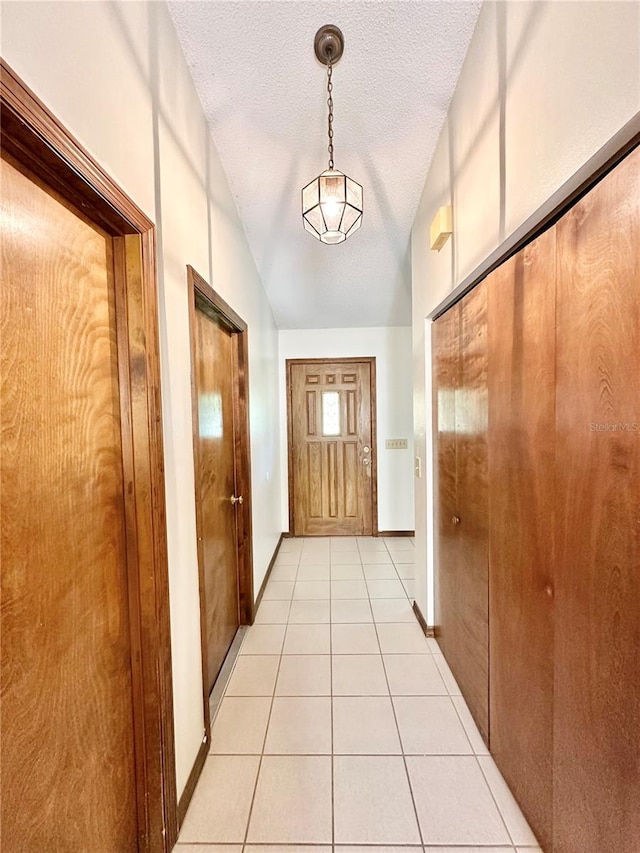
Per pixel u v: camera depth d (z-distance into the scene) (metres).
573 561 1.01
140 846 1.20
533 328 1.18
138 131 1.12
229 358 2.39
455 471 1.91
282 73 1.59
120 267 1.12
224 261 2.05
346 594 2.94
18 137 0.71
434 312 2.12
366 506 4.34
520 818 1.29
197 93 1.63
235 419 2.47
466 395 1.74
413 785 1.42
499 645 1.45
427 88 1.68
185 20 1.38
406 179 2.20
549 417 1.11
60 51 0.78
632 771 0.83
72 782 0.92
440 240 1.88
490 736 1.54
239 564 2.51
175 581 1.33
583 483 0.97
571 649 1.03
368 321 4.08
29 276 0.80
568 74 0.92
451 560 2.00
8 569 0.74
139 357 1.13
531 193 1.10
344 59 1.55
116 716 1.10
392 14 1.41
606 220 0.87
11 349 0.75
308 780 1.44
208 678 1.70
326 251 2.88
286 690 1.92
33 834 0.80
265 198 2.30
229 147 1.93
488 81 1.36
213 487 2.03
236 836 1.26
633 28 0.73
